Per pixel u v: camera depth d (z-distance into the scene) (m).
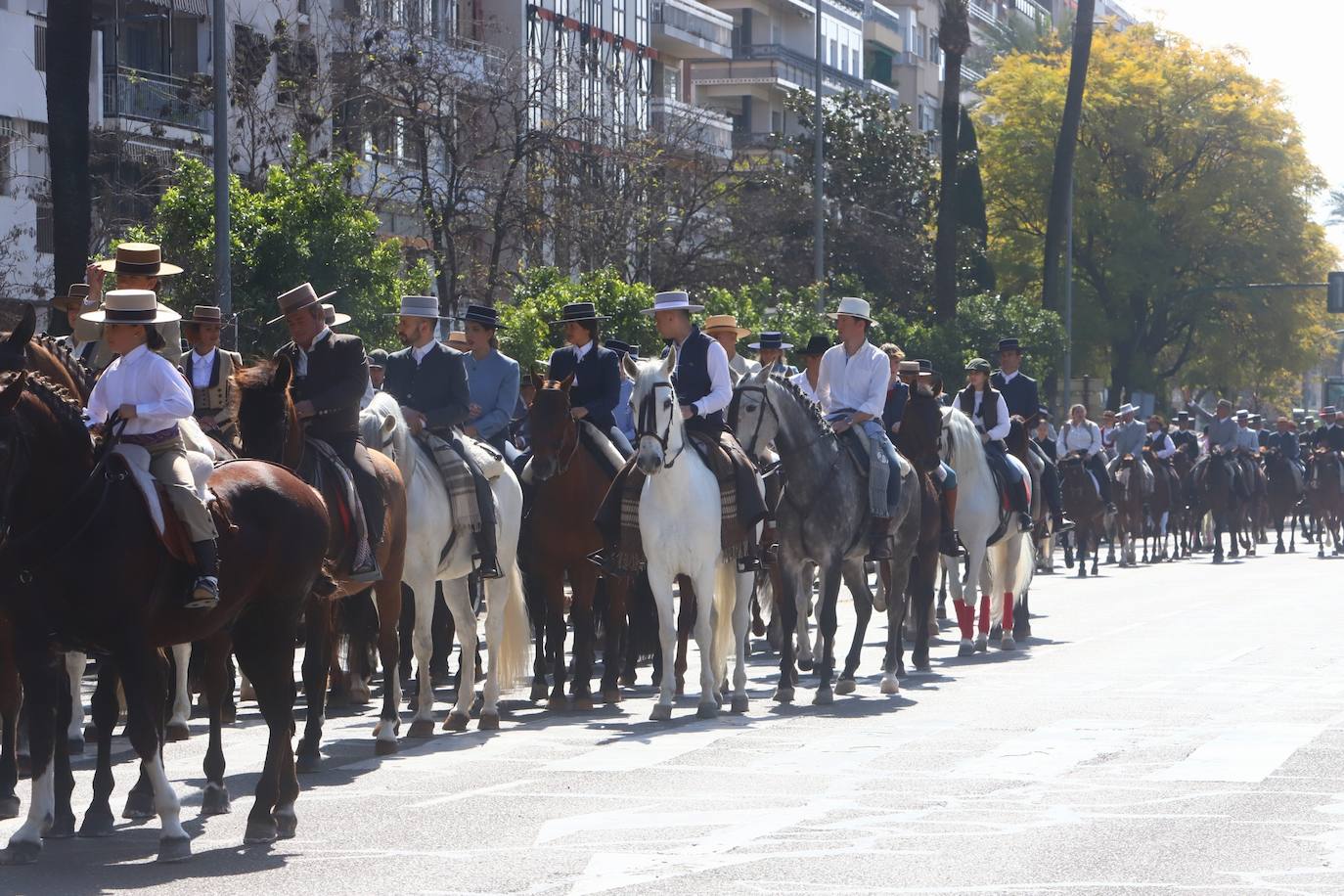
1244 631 20.66
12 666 10.07
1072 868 8.38
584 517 14.56
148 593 8.88
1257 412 87.50
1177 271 66.19
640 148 42.62
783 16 79.44
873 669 17.47
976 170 57.34
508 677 13.91
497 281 37.00
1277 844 8.89
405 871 8.55
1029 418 20.28
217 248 22.89
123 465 8.91
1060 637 20.41
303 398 11.84
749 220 50.41
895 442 16.62
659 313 14.45
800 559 14.84
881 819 9.62
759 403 14.52
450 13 46.19
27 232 34.16
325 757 12.19
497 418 15.53
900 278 53.84
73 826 9.59
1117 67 65.56
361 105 36.81
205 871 8.66
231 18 40.22
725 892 7.95
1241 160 65.75
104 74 38.03
